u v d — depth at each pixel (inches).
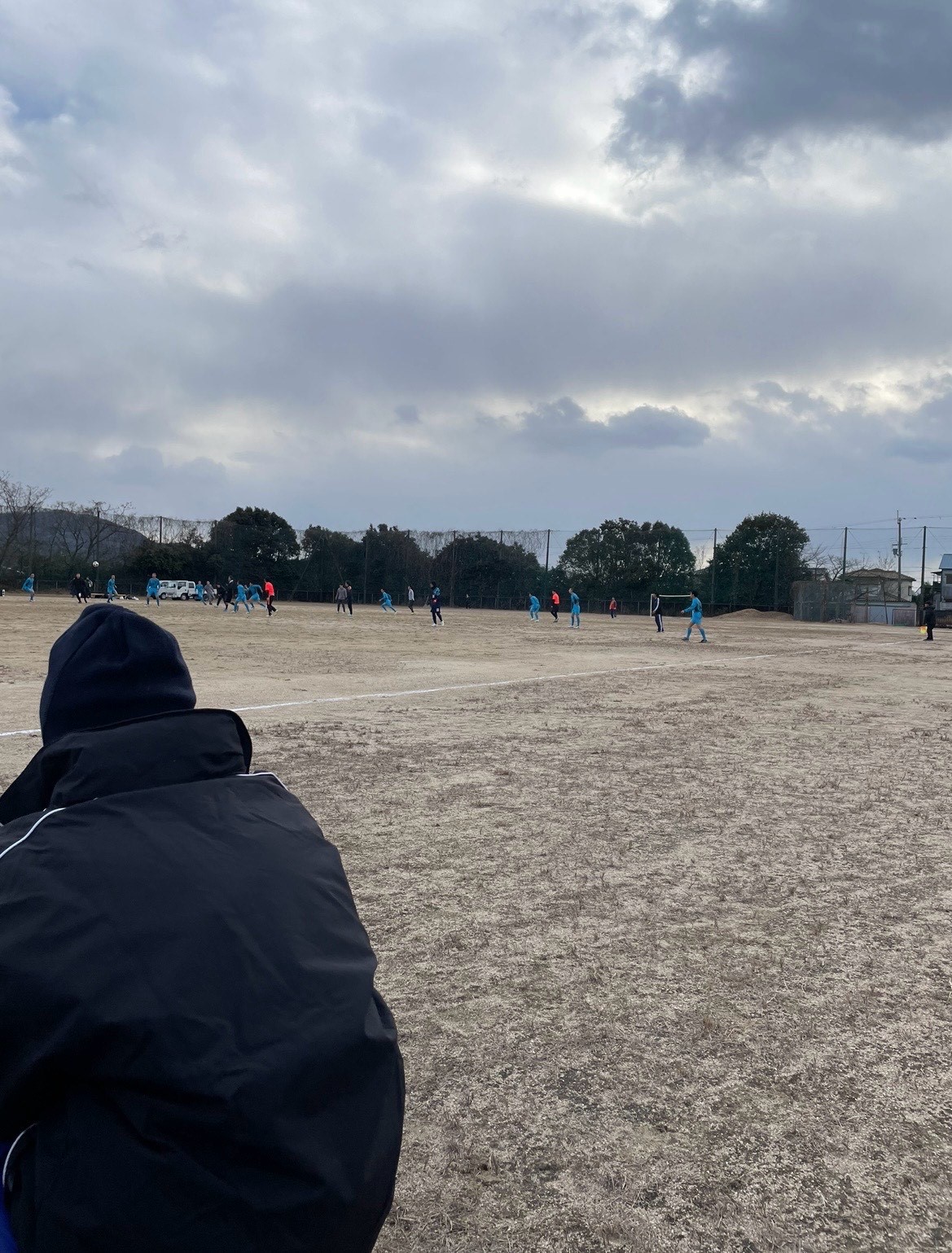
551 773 345.1
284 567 3154.5
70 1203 55.0
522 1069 135.3
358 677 701.3
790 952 181.6
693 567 2662.4
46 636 1015.6
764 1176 111.8
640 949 181.3
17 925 59.1
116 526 3181.6
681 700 588.7
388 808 287.4
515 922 193.8
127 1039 55.4
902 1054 142.7
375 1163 60.3
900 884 224.5
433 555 2960.1
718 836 263.4
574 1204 105.6
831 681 750.5
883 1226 103.4
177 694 74.8
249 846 66.1
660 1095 129.1
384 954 176.1
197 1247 54.7
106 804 65.2
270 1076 56.4
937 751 412.2
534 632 1493.6
